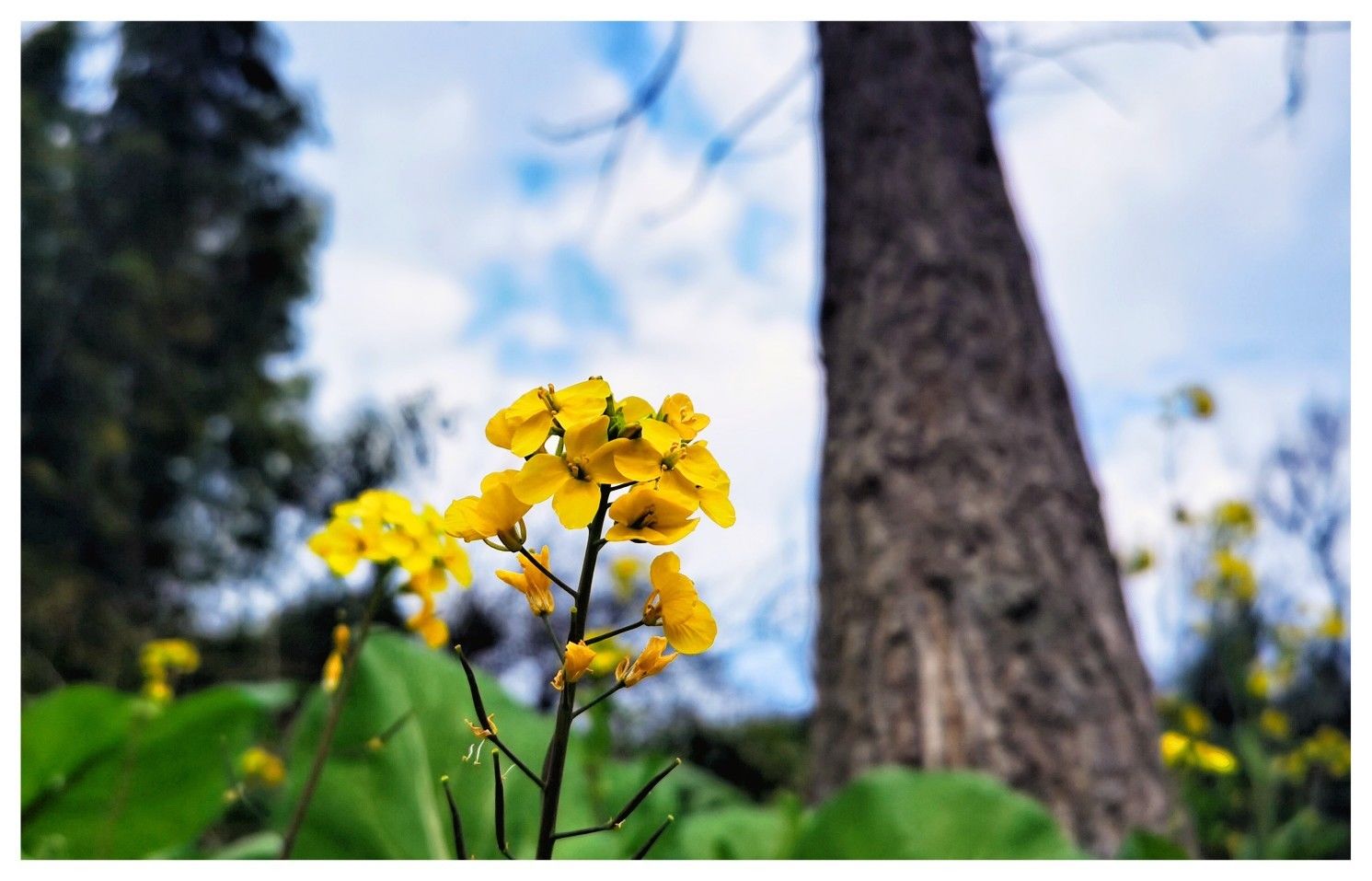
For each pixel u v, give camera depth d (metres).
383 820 0.31
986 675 0.44
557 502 0.16
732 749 0.80
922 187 0.56
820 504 0.53
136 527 1.82
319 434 2.04
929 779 0.31
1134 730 0.45
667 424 0.16
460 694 0.34
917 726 0.44
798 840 0.31
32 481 1.66
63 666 1.48
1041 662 0.45
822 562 0.52
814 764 0.49
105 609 1.59
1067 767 0.43
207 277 2.10
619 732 0.69
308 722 0.32
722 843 0.33
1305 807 0.82
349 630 0.28
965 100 0.60
